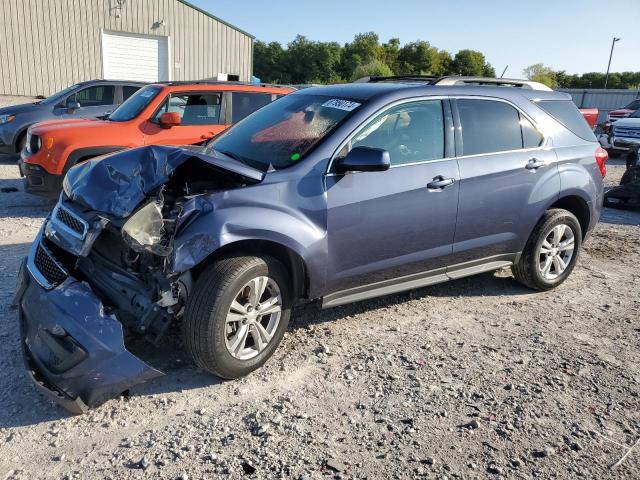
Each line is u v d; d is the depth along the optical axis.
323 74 96.12
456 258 4.78
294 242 3.74
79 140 7.62
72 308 3.29
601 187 5.74
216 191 3.62
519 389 3.72
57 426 3.18
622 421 3.41
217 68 24.59
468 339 4.43
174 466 2.89
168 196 3.71
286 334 4.39
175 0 23.00
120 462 2.91
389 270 4.38
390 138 4.32
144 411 3.35
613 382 3.85
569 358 4.17
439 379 3.81
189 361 3.92
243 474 2.85
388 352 4.16
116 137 7.86
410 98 4.46
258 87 9.12
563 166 5.30
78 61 21.78
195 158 3.55
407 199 4.29
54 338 3.27
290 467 2.91
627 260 6.76
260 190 3.70
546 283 5.46
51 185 7.62
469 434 3.24
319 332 4.45
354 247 4.10
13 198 8.78
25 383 3.58
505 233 5.02
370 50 93.69
